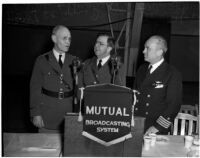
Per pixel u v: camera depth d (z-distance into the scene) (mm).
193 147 1420
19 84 6680
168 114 1881
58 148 1408
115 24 4121
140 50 4086
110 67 2135
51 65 2168
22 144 1449
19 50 6523
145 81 2057
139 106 2047
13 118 4570
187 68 8445
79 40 5816
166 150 1445
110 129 1190
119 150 1205
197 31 6586
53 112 2146
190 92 7742
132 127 1197
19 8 4434
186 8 4156
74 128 1191
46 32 6355
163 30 4238
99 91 1177
